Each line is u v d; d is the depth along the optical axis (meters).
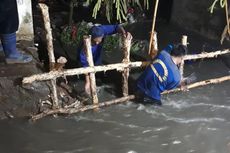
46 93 5.91
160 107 6.27
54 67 5.68
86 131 5.57
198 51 8.36
